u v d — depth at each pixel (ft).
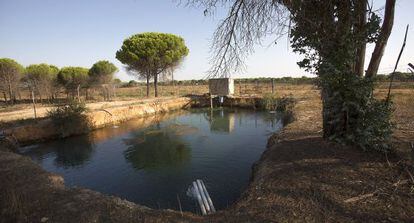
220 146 42.16
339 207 13.52
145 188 27.73
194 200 23.75
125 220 14.20
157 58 100.12
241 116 69.67
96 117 57.72
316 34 20.59
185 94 110.83
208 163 34.27
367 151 20.16
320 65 20.44
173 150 41.09
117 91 135.74
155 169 33.19
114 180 30.27
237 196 24.27
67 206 16.14
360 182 15.76
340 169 17.63
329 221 12.49
